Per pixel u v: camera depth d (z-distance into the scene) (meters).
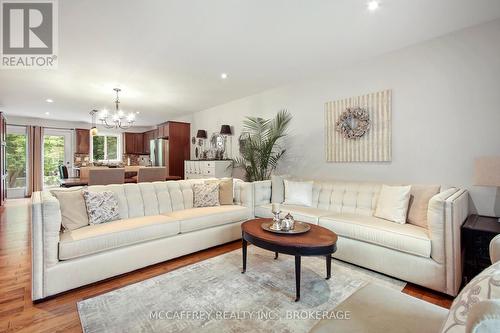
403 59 3.04
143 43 2.82
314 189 3.59
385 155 3.20
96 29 2.52
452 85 2.70
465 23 2.50
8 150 7.20
